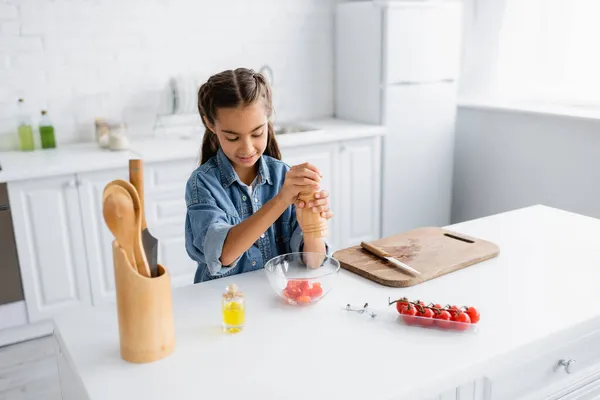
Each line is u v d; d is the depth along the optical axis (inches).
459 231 64.4
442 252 56.9
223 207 55.4
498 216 70.2
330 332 42.9
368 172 131.5
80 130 121.6
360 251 58.1
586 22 120.5
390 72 127.8
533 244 60.4
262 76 52.7
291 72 142.6
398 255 56.5
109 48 120.7
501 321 44.0
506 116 133.5
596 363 47.6
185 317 46.1
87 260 106.0
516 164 133.6
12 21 111.0
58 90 117.9
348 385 36.0
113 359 40.2
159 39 125.3
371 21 128.7
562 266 54.5
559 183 124.3
